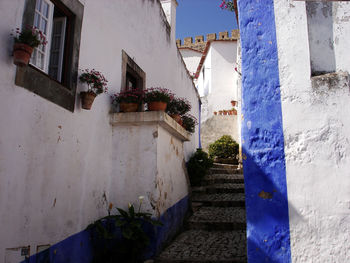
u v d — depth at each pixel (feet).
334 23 9.11
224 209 20.67
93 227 12.28
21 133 8.84
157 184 13.87
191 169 25.85
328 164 8.15
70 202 11.09
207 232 16.81
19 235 8.64
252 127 8.91
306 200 8.13
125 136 14.47
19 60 8.34
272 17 9.39
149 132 14.26
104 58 14.12
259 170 8.63
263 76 9.10
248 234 8.38
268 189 8.45
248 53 9.37
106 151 13.97
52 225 10.05
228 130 42.93
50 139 10.11
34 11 9.48
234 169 32.35
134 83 18.69
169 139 16.53
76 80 11.76
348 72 8.72
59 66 11.26
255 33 9.43
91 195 12.51
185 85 31.76
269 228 8.25
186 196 20.35
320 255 7.80
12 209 8.42
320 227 7.92
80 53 12.13
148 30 20.48
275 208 8.30
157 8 22.57
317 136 8.36
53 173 10.21
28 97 9.14
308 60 8.83
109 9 14.84
